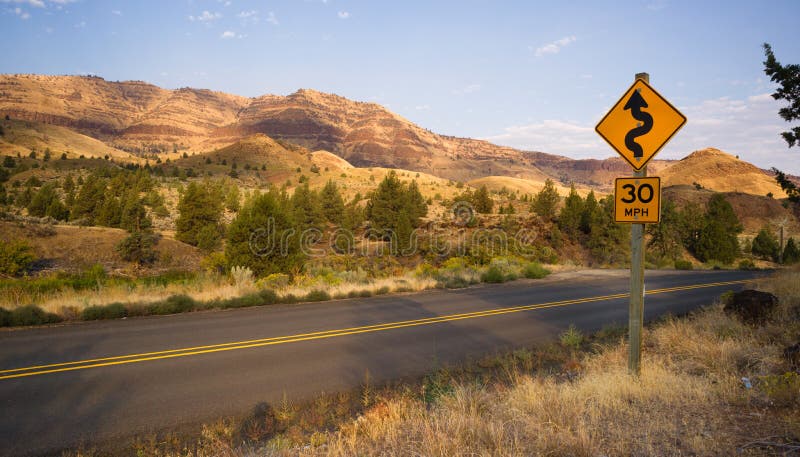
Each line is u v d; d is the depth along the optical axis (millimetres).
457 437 4129
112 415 5574
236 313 12430
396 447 4133
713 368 6770
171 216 69625
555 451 3820
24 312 10328
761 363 6492
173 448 4844
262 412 5879
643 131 5887
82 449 4738
